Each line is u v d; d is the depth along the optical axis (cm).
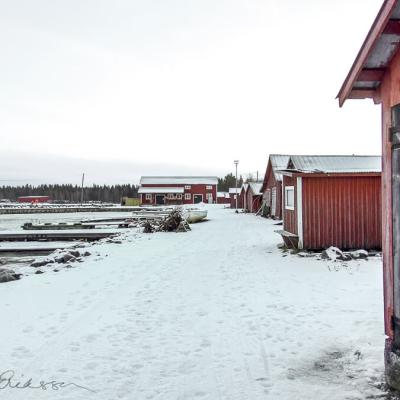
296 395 367
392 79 375
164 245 1494
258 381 398
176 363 443
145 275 929
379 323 548
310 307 641
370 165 1859
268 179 3127
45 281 874
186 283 841
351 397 360
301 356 455
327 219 1199
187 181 7812
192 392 378
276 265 1016
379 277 848
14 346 491
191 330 550
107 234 2153
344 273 892
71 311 642
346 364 429
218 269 990
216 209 4991
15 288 809
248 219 2931
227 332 540
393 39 357
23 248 1727
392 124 375
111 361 448
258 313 621
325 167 1842
